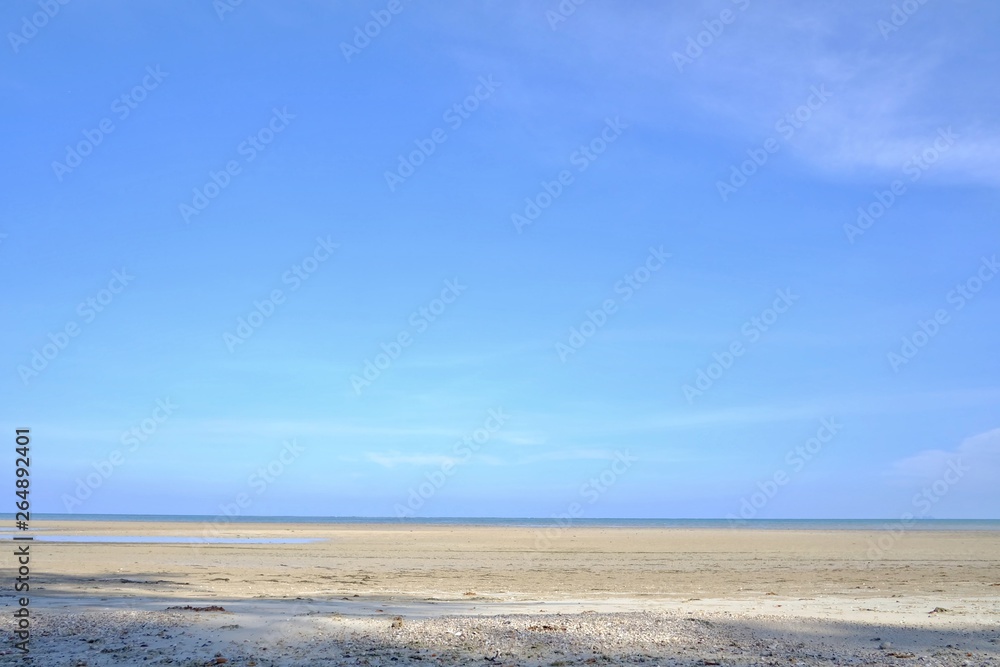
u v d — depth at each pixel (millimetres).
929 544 58969
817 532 90812
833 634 16984
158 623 16047
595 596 24375
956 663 15117
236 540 56906
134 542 52062
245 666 13680
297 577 29938
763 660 15023
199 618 16469
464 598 22938
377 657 14336
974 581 31219
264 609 17875
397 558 40812
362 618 16875
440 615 17656
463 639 15570
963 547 55156
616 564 38594
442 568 35125
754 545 56812
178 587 25312
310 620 16469
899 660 15219
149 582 26547
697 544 57688
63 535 62906
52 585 24859
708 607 20250
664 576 32625
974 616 19297
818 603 21797
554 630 16328
